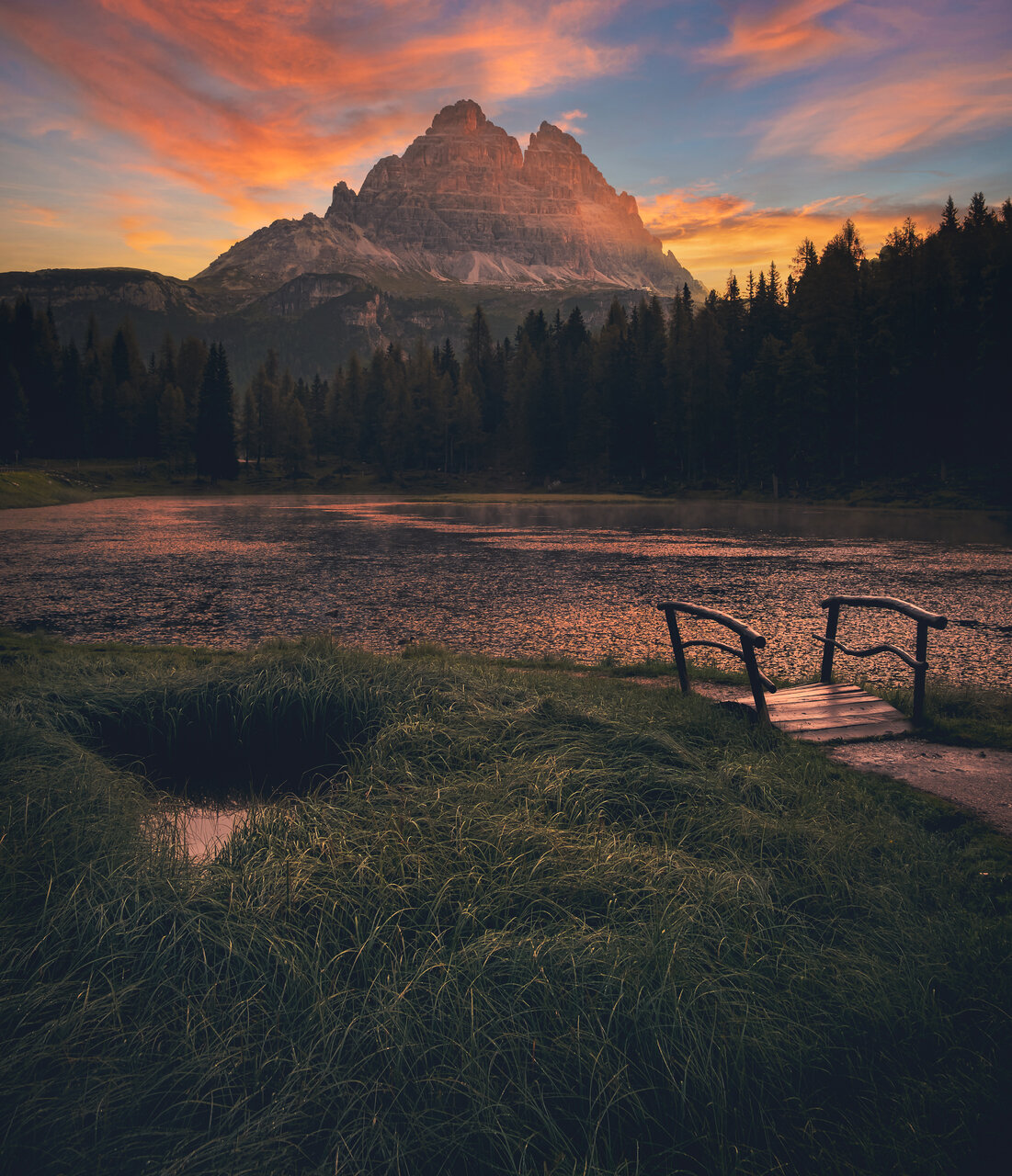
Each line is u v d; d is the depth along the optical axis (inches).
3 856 153.8
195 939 131.2
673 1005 112.5
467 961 122.2
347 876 152.3
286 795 241.0
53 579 915.4
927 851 174.9
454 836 166.9
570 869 152.7
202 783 257.9
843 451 2928.2
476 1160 96.0
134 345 5826.8
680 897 143.5
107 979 122.7
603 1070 104.9
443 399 4694.9
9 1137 96.2
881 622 611.2
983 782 225.1
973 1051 112.3
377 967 125.9
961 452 2549.2
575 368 4352.9
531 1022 114.1
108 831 171.5
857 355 2834.6
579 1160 95.2
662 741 228.1
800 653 497.7
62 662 362.6
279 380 6791.3
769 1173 94.6
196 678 304.3
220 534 1680.6
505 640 538.9
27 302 5369.1
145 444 5231.3
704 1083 103.1
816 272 3179.1
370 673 304.5
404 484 4547.2
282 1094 102.8
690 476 3617.1
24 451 4921.3
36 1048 108.1
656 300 4389.8
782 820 181.9
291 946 130.6
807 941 135.6
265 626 605.6
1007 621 622.8
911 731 273.0
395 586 841.5
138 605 713.0
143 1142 97.2
